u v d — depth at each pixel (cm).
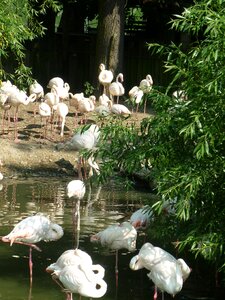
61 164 2123
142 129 1170
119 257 1276
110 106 2494
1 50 1692
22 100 2273
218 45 994
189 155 1091
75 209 1388
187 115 1062
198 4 1056
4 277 1150
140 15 3712
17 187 1873
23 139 2275
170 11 3247
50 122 2427
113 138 1171
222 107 1007
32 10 1970
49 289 1106
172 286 1022
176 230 1200
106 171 1171
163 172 1055
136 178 1916
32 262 1227
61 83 2698
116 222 1505
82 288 1020
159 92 1151
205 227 1067
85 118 2491
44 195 1775
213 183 1048
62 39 3491
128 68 3459
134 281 1162
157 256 1048
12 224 1447
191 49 1121
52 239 1243
